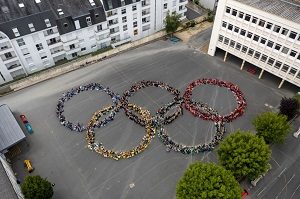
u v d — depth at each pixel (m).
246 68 76.19
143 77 74.06
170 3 88.38
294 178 52.34
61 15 71.62
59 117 63.94
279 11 62.31
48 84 73.19
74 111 65.44
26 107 67.06
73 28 73.75
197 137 59.12
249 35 68.75
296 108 59.69
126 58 80.81
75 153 56.94
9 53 69.19
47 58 76.19
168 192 50.19
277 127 51.62
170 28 85.19
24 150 57.72
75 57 80.75
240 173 45.25
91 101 67.81
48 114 65.19
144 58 80.56
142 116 63.41
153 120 62.12
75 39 75.88
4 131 57.03
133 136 59.66
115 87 71.31
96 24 76.94
